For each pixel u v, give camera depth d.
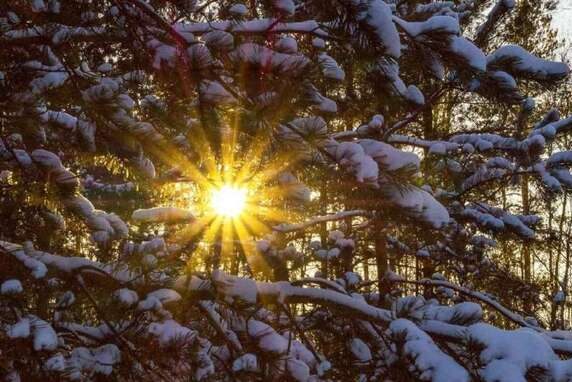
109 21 3.16
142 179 4.12
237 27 2.97
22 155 3.80
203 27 3.01
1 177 4.34
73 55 3.59
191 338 3.03
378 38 2.45
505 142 6.79
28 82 3.51
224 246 4.05
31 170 3.65
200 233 3.94
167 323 3.13
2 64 3.49
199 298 3.59
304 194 3.61
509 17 8.78
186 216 4.46
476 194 7.79
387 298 6.67
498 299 8.89
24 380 2.74
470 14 7.79
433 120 9.29
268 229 4.55
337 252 7.52
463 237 7.55
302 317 5.04
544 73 2.99
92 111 3.22
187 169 3.56
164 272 3.62
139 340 3.05
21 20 3.26
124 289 3.23
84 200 4.12
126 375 3.05
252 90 2.63
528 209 8.47
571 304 11.88
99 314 3.13
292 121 2.82
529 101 6.40
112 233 4.25
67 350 3.17
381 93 2.89
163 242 3.47
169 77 2.78
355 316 3.97
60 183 3.62
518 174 6.75
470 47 2.78
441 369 2.81
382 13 2.44
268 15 3.14
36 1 3.17
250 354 3.36
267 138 2.79
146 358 3.06
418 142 7.02
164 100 3.21
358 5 2.42
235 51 2.55
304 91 2.60
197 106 2.82
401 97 2.92
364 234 7.63
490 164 7.01
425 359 2.86
